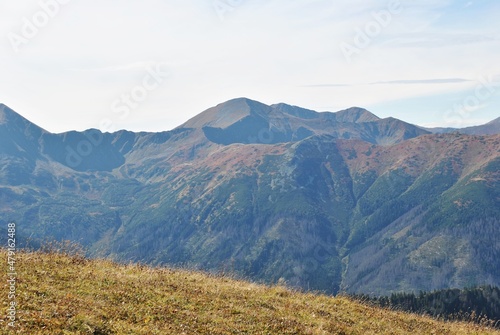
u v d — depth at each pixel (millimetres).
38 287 12703
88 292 13305
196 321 12766
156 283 15852
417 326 17562
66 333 10133
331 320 15680
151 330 11359
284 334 13297
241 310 14531
